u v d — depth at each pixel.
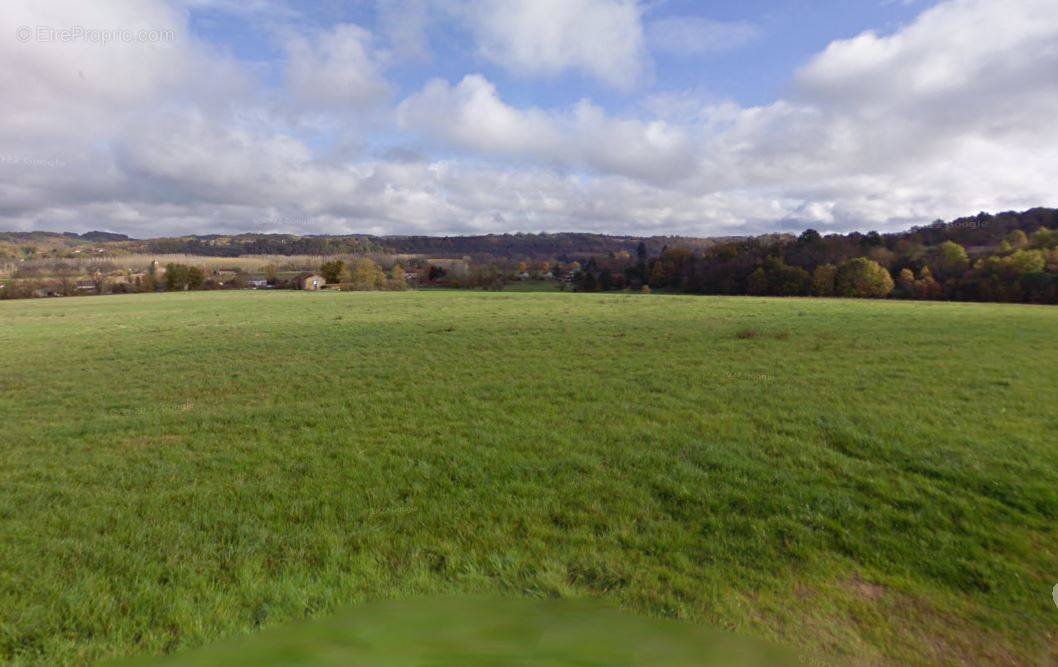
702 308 32.16
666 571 4.18
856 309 30.73
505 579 4.11
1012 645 3.36
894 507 5.23
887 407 8.95
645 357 14.50
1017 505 5.20
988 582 3.97
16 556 4.50
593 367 13.23
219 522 5.12
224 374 13.38
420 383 11.79
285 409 9.72
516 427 8.26
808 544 4.56
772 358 13.95
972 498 5.36
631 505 5.36
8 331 25.88
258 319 28.80
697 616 3.65
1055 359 13.40
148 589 3.98
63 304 51.38
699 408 9.15
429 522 5.07
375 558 4.43
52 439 8.16
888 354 14.30
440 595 3.94
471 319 26.12
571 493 5.69
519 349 16.36
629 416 8.74
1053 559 4.27
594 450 7.09
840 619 3.62
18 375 13.79
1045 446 6.80
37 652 3.38
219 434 8.23
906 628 3.53
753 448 6.99
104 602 3.83
